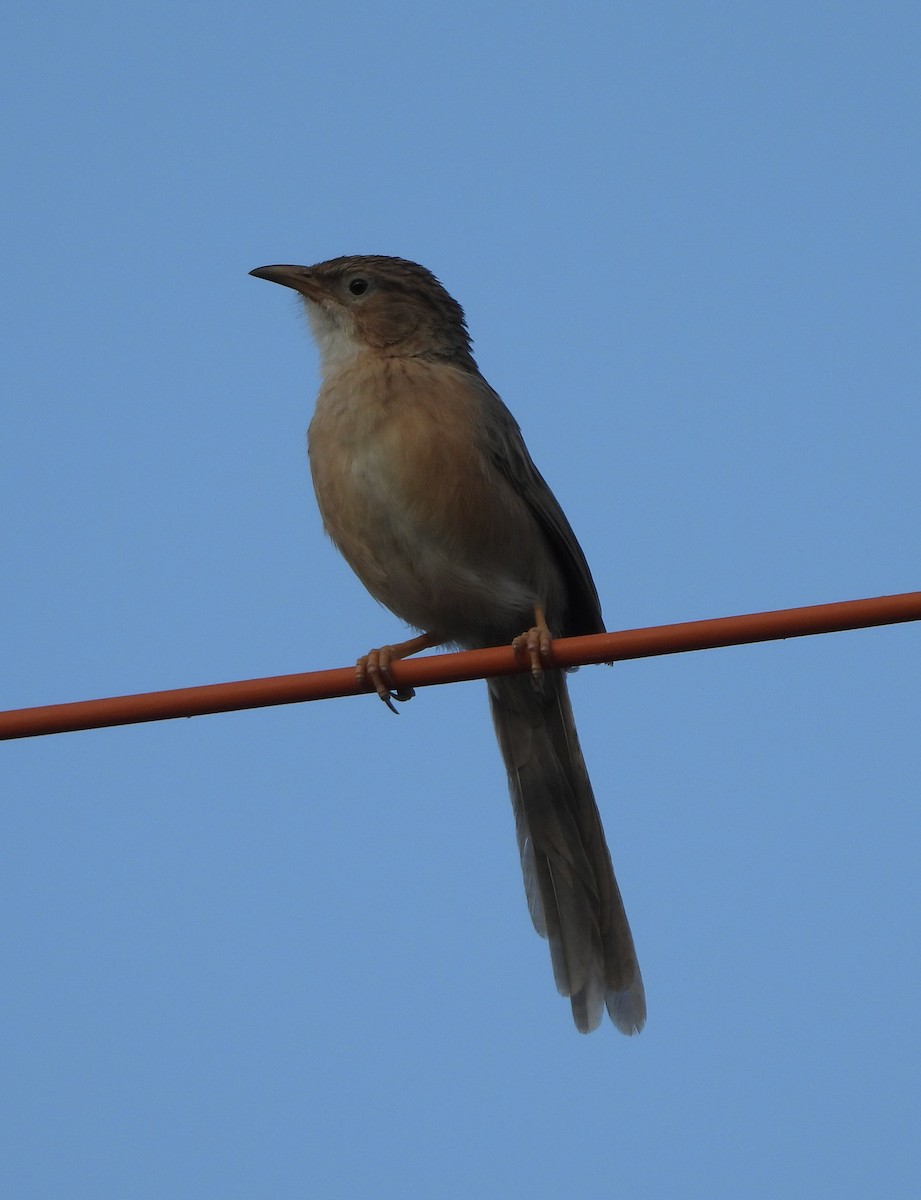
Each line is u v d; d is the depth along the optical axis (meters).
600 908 10.43
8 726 7.36
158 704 7.34
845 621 7.05
